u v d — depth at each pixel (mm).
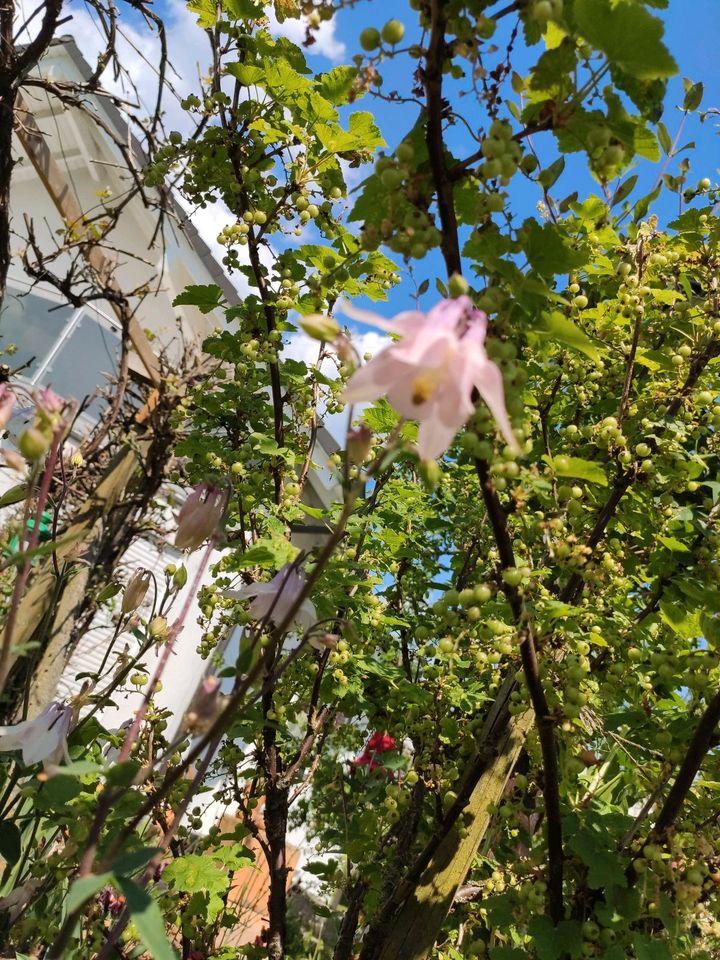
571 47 1185
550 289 1340
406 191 1196
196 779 1226
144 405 4215
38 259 3369
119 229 7012
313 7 1221
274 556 1980
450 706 2777
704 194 2688
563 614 1678
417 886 2043
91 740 1984
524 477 1517
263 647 1095
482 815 2107
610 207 1610
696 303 2350
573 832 1733
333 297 2518
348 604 2494
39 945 2010
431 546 3908
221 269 6148
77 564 3158
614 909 1621
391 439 995
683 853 1573
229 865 2189
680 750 1761
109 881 906
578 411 2812
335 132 2285
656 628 2309
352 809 3363
